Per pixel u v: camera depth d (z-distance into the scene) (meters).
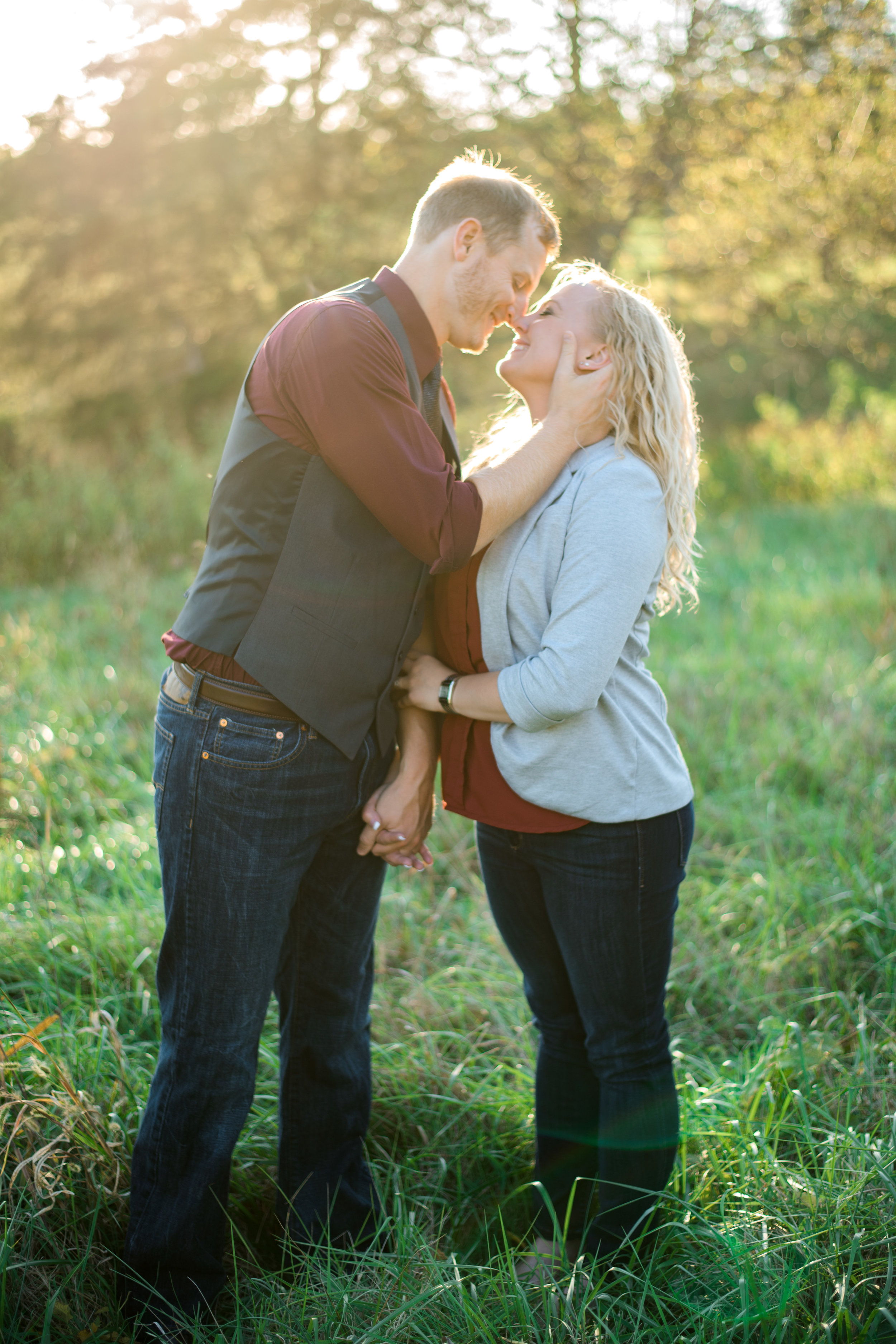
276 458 1.52
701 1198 1.78
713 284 12.12
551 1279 1.54
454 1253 1.64
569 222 11.61
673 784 1.65
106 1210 1.66
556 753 1.58
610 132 11.23
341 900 1.77
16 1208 1.52
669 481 1.63
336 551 1.54
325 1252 1.69
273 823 1.56
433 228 1.67
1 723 3.93
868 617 5.29
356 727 1.60
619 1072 1.67
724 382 15.23
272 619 1.53
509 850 1.71
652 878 1.63
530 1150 2.00
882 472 10.48
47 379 13.92
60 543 7.35
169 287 13.47
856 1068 2.04
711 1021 2.45
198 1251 1.58
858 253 11.35
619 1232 1.65
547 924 1.75
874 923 2.62
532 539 1.61
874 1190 1.64
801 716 4.05
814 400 15.45
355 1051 1.84
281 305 12.99
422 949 2.58
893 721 3.98
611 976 1.65
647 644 1.68
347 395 1.46
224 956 1.57
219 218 12.47
